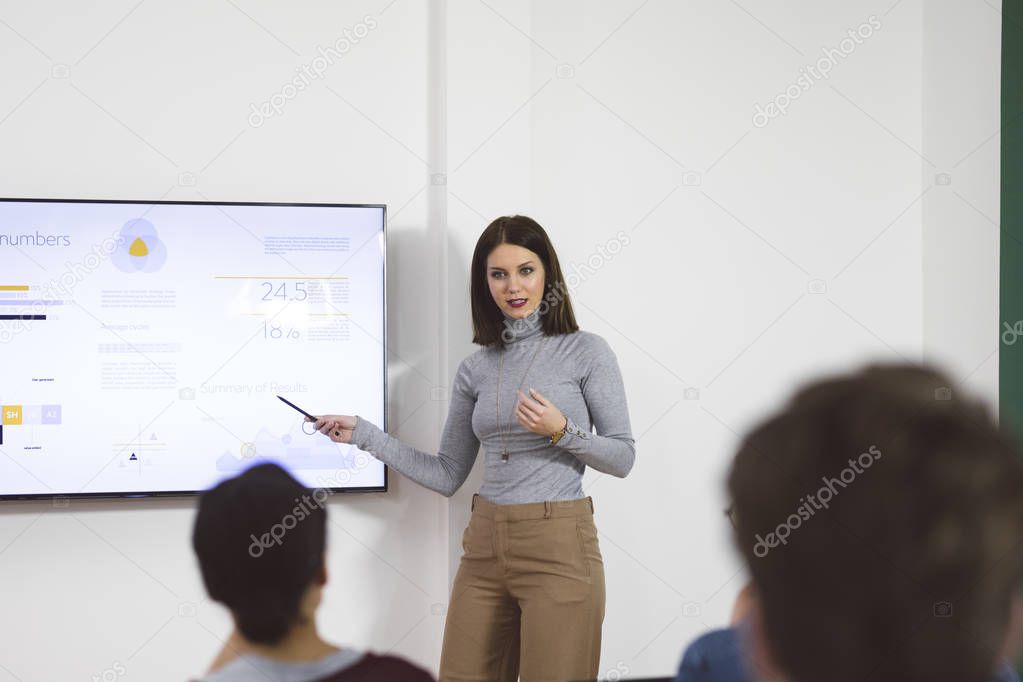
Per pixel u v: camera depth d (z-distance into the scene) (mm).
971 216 3074
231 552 964
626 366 3064
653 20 3086
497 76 2932
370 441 2633
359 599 2918
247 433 2811
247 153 2914
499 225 2492
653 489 3066
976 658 325
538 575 2295
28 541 2791
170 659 2840
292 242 2834
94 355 2750
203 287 2799
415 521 2949
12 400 2715
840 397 364
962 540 323
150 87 2873
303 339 2836
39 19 2822
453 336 2898
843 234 3193
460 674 2410
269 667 984
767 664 372
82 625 2807
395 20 2980
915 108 3230
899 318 3215
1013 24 2975
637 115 3068
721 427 3105
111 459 2756
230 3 2908
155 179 2873
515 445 2393
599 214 3049
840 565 341
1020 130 2951
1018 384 2959
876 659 337
